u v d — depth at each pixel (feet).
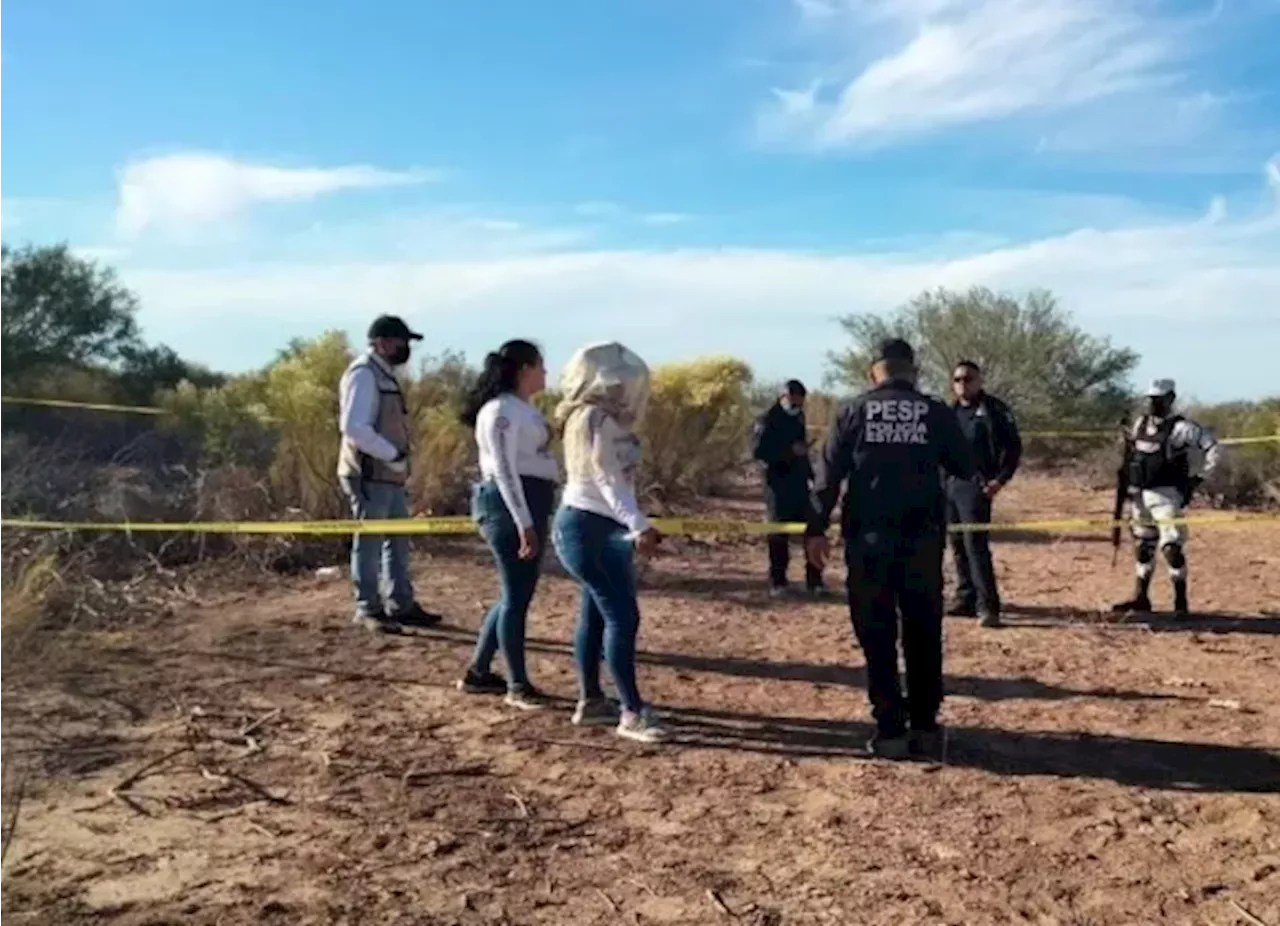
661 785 19.94
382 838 17.67
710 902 15.74
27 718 21.94
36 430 62.28
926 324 99.81
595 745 21.89
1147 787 19.81
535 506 23.43
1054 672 27.37
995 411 32.65
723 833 17.98
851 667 27.58
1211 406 87.66
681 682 26.17
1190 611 34.65
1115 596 37.11
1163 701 24.95
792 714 23.89
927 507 21.13
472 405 23.75
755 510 57.67
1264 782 20.04
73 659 24.08
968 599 33.81
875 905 15.66
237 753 21.18
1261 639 30.86
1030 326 97.09
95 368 79.51
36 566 25.29
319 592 35.27
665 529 31.65
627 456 21.72
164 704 23.79
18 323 75.82
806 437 36.50
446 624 31.22
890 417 21.17
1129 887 16.17
